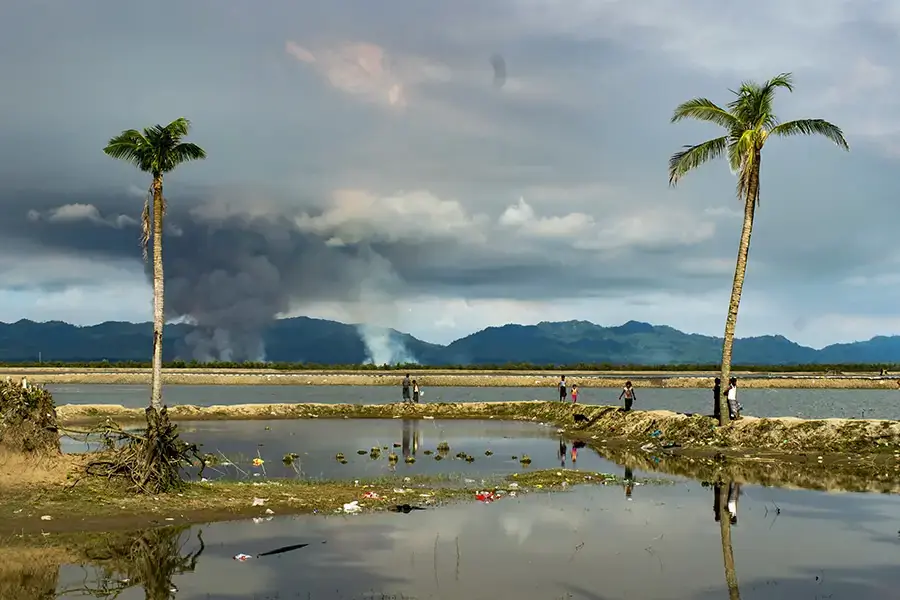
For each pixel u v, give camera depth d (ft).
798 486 92.53
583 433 158.10
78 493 75.97
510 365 540.11
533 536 66.13
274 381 359.25
